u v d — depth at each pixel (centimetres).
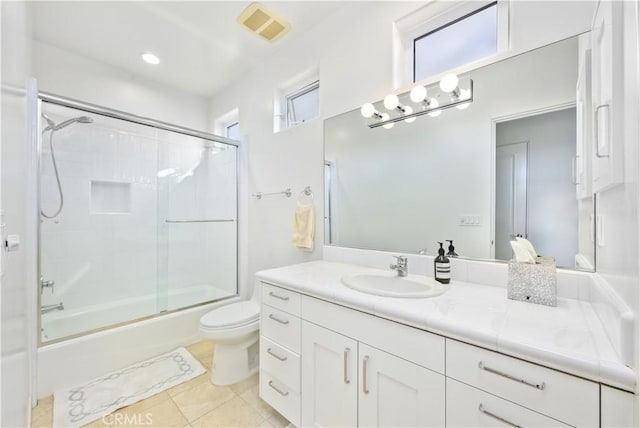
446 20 152
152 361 204
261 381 153
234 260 282
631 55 57
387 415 99
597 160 85
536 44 118
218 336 168
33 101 172
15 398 90
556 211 112
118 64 261
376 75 172
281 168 237
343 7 190
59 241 218
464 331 80
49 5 184
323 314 121
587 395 63
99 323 218
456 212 140
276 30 212
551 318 86
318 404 123
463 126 138
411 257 154
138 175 265
